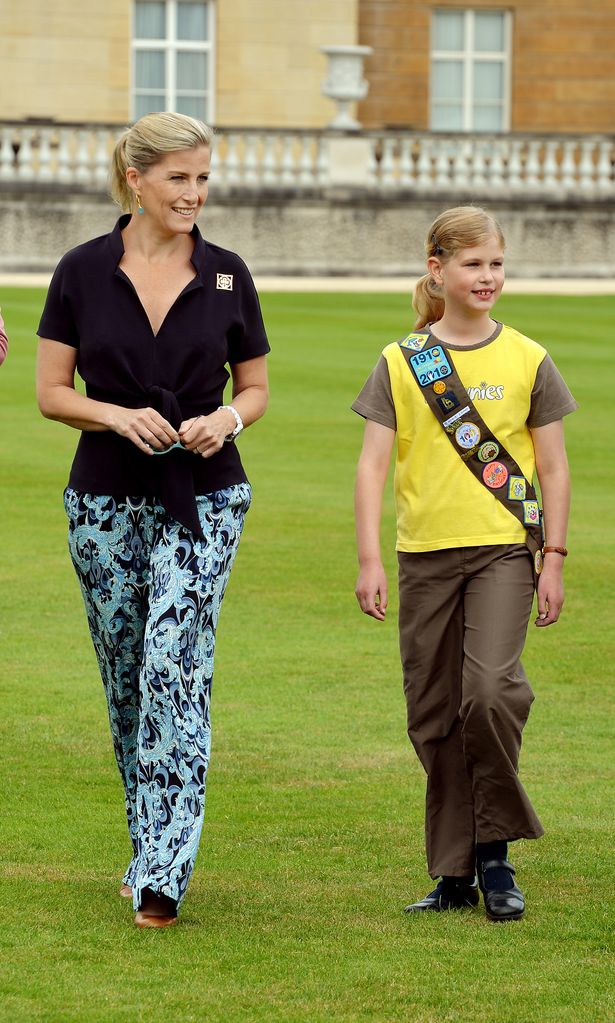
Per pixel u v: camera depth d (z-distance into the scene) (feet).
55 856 44.42
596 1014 34.19
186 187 40.42
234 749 54.29
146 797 39.73
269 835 46.32
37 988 35.19
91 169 275.18
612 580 79.77
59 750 53.98
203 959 36.99
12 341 167.43
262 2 324.80
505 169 291.99
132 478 40.68
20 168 271.28
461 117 346.74
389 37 340.80
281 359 159.94
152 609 39.91
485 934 38.93
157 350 40.70
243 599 75.15
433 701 41.60
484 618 40.52
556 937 38.75
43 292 219.82
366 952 37.58
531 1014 34.17
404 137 285.43
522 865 44.01
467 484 41.16
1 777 51.11
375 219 282.97
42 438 118.01
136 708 42.29
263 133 281.54
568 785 51.03
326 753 54.03
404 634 41.96
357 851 45.14
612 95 348.59
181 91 325.42
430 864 41.34
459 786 41.47
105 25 315.37
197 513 40.24
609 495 100.63
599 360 161.68
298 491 100.42
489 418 41.22
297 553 84.28
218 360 41.22
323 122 328.49
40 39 312.91
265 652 66.64
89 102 315.78
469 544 40.88
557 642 68.69
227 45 324.80
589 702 60.34
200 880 42.73
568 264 289.33
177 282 41.06
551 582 41.39
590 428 124.06
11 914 39.83
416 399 41.47
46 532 88.33
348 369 153.79
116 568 41.06
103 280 40.88
